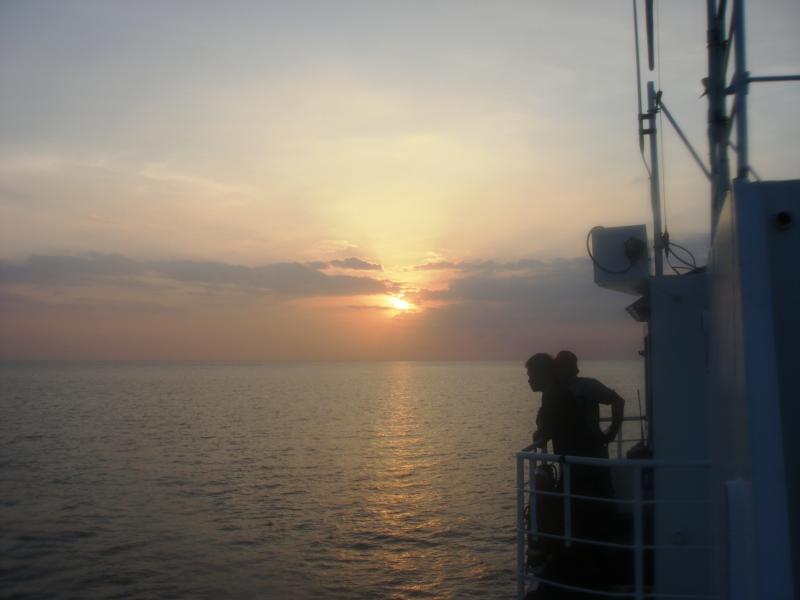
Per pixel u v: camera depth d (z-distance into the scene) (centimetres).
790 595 227
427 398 10106
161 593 1611
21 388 12394
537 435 714
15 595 1603
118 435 4909
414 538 2061
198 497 2697
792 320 289
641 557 528
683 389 580
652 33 751
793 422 287
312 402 9044
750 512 241
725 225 313
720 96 491
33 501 2631
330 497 2688
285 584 1669
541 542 706
